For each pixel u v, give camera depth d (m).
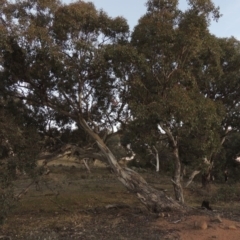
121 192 20.75
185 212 11.77
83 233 10.14
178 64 11.58
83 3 11.01
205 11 11.10
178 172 13.52
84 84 12.16
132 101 11.09
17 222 12.12
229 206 15.79
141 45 11.49
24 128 11.77
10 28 10.22
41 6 10.66
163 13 11.35
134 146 13.75
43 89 12.14
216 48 12.49
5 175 10.23
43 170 11.88
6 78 11.88
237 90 17.58
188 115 10.38
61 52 10.55
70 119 14.84
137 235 9.71
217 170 28.00
